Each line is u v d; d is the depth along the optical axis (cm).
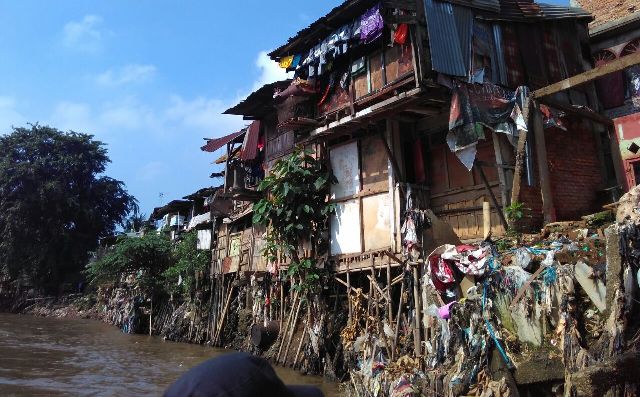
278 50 1442
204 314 2439
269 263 1825
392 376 884
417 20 1088
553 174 1193
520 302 723
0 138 4350
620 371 529
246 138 1927
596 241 762
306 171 1414
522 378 677
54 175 4350
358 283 1401
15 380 1372
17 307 4244
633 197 726
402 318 1139
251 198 1894
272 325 1698
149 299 3031
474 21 1174
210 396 118
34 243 4188
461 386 721
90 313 3956
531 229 1114
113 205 4766
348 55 1330
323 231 1452
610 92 1328
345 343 1198
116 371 1572
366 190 1330
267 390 128
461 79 1107
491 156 1171
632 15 1287
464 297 797
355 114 1245
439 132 1298
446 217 1256
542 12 1274
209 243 2662
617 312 616
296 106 1470
